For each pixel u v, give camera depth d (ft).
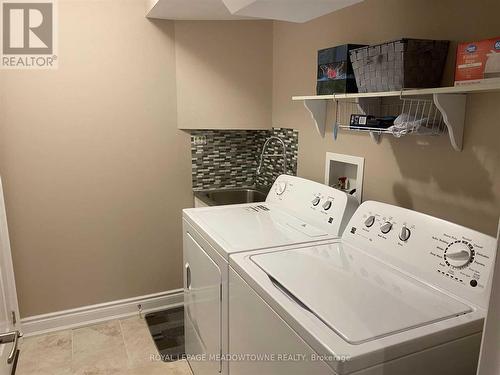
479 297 3.67
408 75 4.59
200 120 9.02
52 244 8.32
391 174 5.65
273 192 7.49
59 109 7.94
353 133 6.38
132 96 8.46
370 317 3.47
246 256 4.83
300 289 3.94
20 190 7.89
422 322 3.42
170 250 9.43
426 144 5.08
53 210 8.21
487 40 3.89
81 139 8.20
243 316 4.58
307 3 4.86
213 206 7.47
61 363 7.47
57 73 7.81
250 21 8.80
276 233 5.68
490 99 4.25
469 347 3.49
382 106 5.87
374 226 4.99
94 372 7.23
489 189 4.35
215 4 7.23
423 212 5.18
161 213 9.21
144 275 9.27
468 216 4.60
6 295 7.53
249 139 9.91
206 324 5.95
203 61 8.79
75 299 8.70
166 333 8.51
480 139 4.39
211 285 5.59
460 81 4.22
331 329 3.28
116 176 8.63
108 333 8.47
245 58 8.95
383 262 4.65
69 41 7.80
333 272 4.38
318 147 7.38
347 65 5.66
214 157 9.57
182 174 9.30
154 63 8.52
